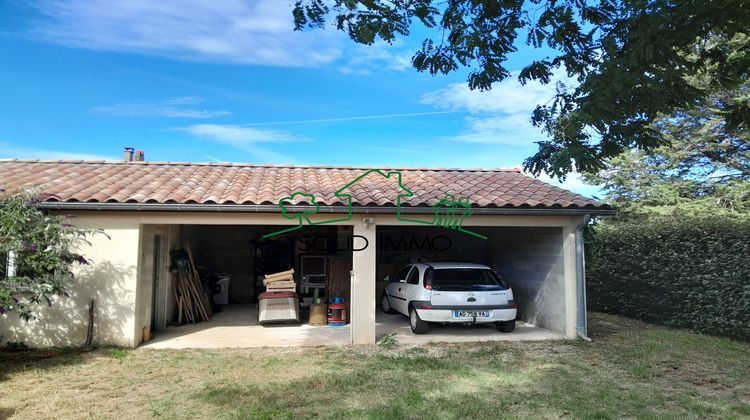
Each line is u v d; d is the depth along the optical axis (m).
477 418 5.20
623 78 5.68
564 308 9.62
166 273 10.71
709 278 9.41
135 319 8.42
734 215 17.19
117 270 8.37
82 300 8.26
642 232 11.35
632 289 11.78
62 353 7.89
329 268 12.82
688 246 10.05
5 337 8.12
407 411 5.37
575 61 6.46
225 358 7.77
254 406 5.52
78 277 8.27
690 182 20.11
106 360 7.50
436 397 5.87
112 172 10.71
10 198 7.36
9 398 5.79
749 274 8.63
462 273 9.91
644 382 6.55
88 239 8.32
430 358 7.81
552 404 5.64
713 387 6.36
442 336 9.64
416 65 6.72
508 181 11.50
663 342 9.02
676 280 10.25
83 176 10.05
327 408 5.46
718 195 19.25
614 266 12.30
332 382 6.43
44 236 7.36
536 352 8.29
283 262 15.07
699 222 10.08
